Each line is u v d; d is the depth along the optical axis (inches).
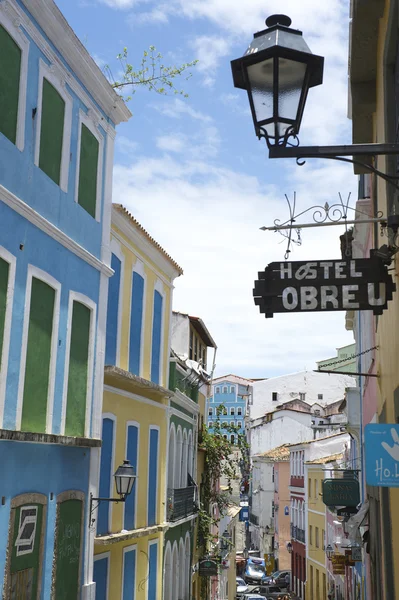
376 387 485.4
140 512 666.2
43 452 395.2
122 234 613.0
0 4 360.2
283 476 2442.2
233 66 191.8
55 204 423.8
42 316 402.3
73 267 445.7
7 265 363.3
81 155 470.3
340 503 828.0
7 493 350.3
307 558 1797.5
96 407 476.4
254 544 3016.7
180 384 890.7
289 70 186.4
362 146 186.1
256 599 1705.2
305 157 186.2
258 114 187.5
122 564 615.5
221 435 1125.7
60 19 417.4
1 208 356.2
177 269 782.5
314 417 2488.9
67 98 446.3
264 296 253.6
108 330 583.2
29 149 391.2
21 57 385.4
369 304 246.8
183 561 904.3
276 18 191.0
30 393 384.8
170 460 824.3
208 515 1078.4
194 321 1021.8
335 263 252.1
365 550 716.7
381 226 270.1
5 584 344.8
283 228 254.7
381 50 309.7
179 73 514.6
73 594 434.6
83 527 453.1
